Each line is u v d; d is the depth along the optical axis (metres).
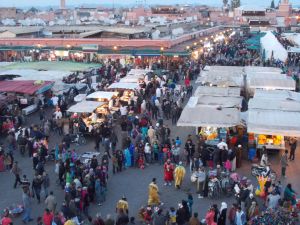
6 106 26.61
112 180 18.53
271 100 22.72
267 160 19.31
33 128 22.81
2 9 122.75
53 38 51.66
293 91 26.98
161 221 13.62
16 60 48.62
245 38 77.44
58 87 31.33
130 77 33.19
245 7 114.25
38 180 16.38
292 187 17.41
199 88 26.53
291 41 60.47
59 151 19.69
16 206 15.70
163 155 20.23
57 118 25.22
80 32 57.91
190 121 20.42
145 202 16.39
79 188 15.03
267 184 16.20
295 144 20.16
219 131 21.41
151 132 21.36
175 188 17.58
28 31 56.69
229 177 17.06
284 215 13.34
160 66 43.03
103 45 49.34
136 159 19.95
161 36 53.97
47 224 13.84
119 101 28.64
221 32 77.12
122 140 21.73
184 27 72.81
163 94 31.91
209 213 13.70
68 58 47.94
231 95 24.78
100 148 22.38
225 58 50.91
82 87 33.72
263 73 30.34
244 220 13.73
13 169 17.78
